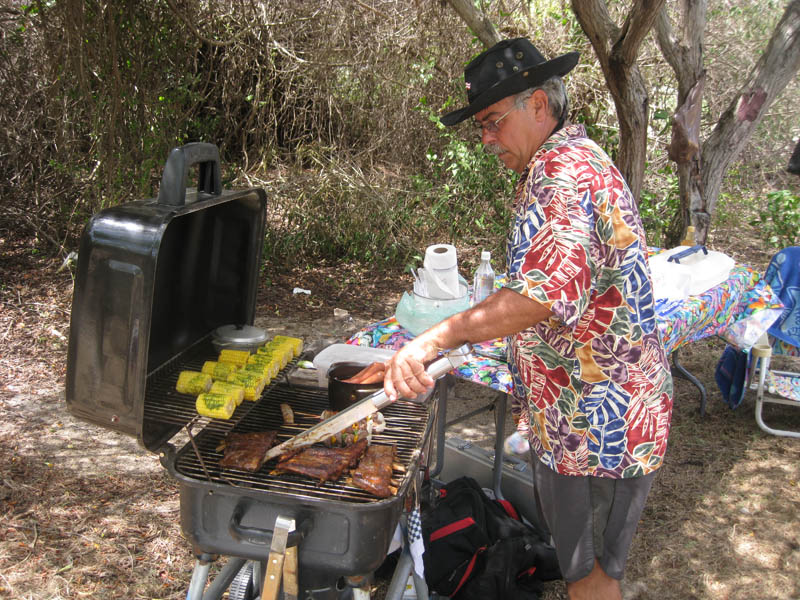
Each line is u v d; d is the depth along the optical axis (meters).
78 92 4.89
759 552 2.78
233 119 6.23
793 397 3.62
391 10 6.14
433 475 2.85
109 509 2.86
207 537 1.55
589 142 1.57
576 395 1.62
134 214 1.42
